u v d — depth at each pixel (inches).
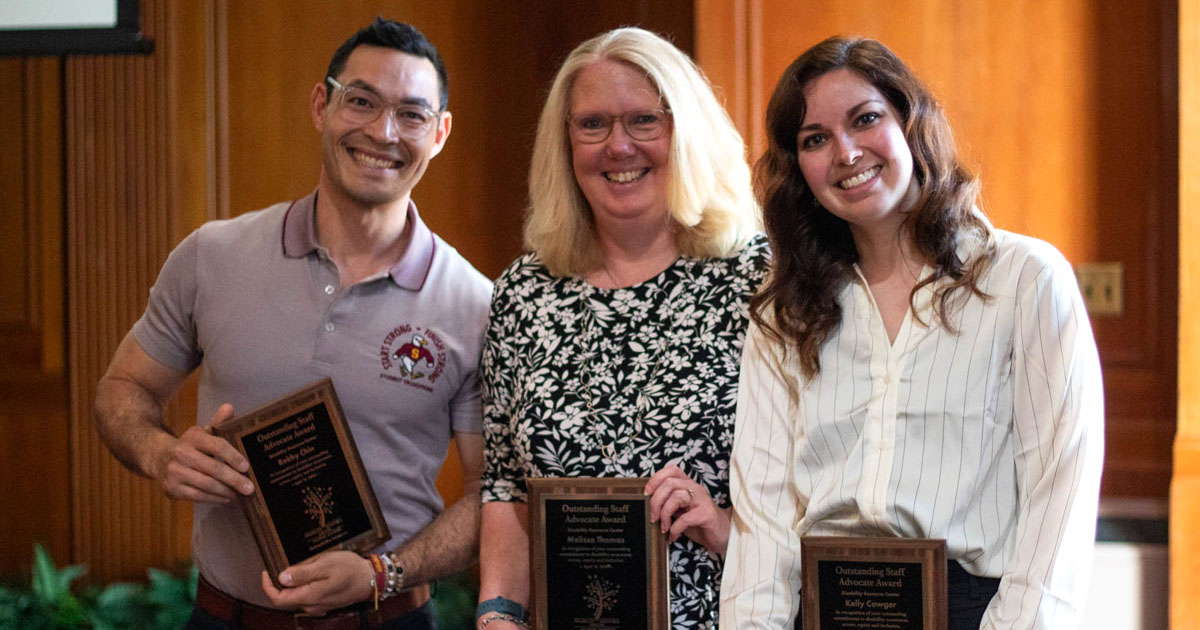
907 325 69.6
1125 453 121.6
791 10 124.8
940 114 70.1
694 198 78.0
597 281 82.4
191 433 78.7
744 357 75.9
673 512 73.0
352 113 84.3
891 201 68.6
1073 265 121.5
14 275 155.4
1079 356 65.2
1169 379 120.2
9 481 155.5
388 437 86.5
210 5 150.7
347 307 86.0
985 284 68.1
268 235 88.6
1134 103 119.6
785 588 70.3
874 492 67.6
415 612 87.4
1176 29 117.9
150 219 151.9
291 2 150.8
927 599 64.0
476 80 152.9
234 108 151.4
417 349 86.7
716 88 125.3
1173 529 111.7
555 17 151.3
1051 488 64.4
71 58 152.9
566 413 78.2
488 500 83.2
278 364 85.4
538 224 83.0
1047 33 120.9
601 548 73.2
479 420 90.3
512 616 79.1
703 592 76.9
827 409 70.5
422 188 153.0
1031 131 121.5
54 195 154.3
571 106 81.4
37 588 138.1
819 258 72.9
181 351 91.3
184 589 138.3
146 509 152.8
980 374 67.2
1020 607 63.2
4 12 153.8
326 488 79.7
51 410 155.3
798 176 73.0
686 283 80.0
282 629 84.0
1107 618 114.7
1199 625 111.0
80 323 153.6
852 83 68.8
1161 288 120.0
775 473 72.5
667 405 76.6
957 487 66.6
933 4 122.5
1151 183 119.5
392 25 86.3
